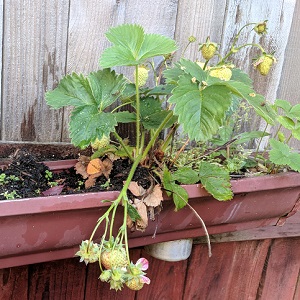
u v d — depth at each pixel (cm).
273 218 50
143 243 42
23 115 46
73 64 46
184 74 39
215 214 44
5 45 43
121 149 45
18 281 47
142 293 55
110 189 40
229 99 36
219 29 52
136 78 40
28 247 35
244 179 43
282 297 65
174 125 45
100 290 52
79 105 38
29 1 43
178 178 42
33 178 40
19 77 45
